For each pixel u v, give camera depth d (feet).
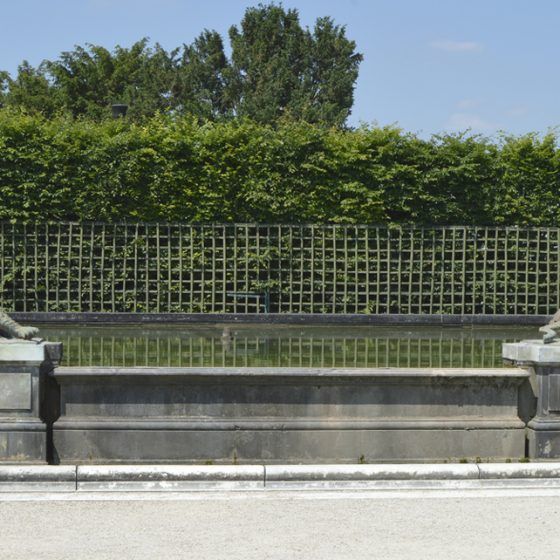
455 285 72.74
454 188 72.74
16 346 25.23
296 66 161.07
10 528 20.52
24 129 68.69
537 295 72.84
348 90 160.15
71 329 65.72
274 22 162.20
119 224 70.38
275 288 71.92
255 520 21.21
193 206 70.85
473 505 22.61
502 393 26.94
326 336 61.72
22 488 23.98
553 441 26.50
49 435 25.86
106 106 148.05
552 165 72.95
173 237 70.95
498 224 73.26
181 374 25.84
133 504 22.53
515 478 24.97
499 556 18.80
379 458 26.45
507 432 26.76
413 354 50.24
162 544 19.42
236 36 163.43
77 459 25.91
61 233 70.08
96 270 70.59
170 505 22.45
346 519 21.34
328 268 71.97
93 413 26.11
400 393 26.61
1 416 25.39
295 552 18.94
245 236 71.10
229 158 70.90
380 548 19.24
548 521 21.27
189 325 69.31
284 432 26.22
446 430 26.58
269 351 50.83
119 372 25.80
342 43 161.58
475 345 56.24
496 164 72.49
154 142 70.38
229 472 24.40
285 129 71.61
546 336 27.32
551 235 73.31
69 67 152.25
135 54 156.25
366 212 71.77
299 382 26.27
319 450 26.30
